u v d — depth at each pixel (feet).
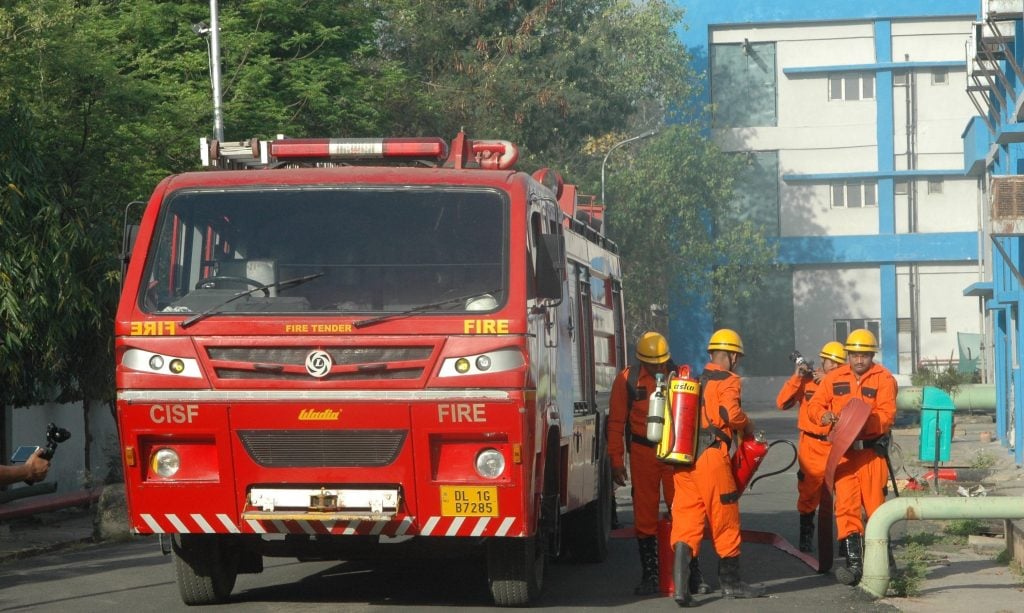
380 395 28.99
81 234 57.11
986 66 93.20
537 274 29.99
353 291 29.68
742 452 33.83
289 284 29.81
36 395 64.23
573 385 36.42
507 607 32.24
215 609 32.48
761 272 185.98
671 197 173.17
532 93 146.00
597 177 169.68
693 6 201.98
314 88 90.43
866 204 198.80
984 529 47.52
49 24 61.87
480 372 28.94
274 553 31.32
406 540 30.53
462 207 30.42
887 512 34.04
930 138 197.36
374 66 109.50
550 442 32.45
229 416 29.32
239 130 83.76
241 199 30.78
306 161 33.94
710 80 202.49
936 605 32.76
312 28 97.09
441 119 125.80
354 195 30.71
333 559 32.01
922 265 197.47
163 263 30.30
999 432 102.89
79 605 33.81
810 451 40.91
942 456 63.62
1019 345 85.15
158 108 70.13
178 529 29.78
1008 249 93.61
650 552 34.86
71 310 56.24
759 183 200.85
